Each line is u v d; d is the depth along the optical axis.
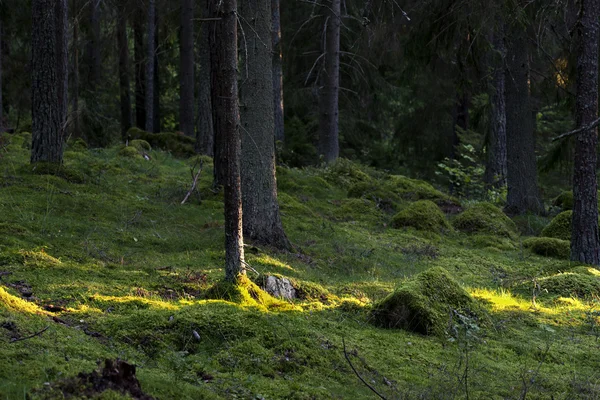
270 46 9.65
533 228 14.27
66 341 4.52
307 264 9.23
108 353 4.57
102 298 6.09
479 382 5.27
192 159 16.55
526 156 15.30
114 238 8.90
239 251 6.66
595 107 9.61
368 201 14.40
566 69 13.43
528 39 14.86
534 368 5.89
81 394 3.34
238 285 6.50
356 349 5.64
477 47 13.59
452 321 6.65
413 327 6.62
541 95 18.08
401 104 28.38
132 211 10.45
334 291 8.00
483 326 6.90
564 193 16.19
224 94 6.49
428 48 13.96
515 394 5.11
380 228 12.77
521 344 6.55
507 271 10.45
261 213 9.66
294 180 15.51
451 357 5.91
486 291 8.68
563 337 7.00
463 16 12.75
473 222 13.45
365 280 8.90
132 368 3.58
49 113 11.46
